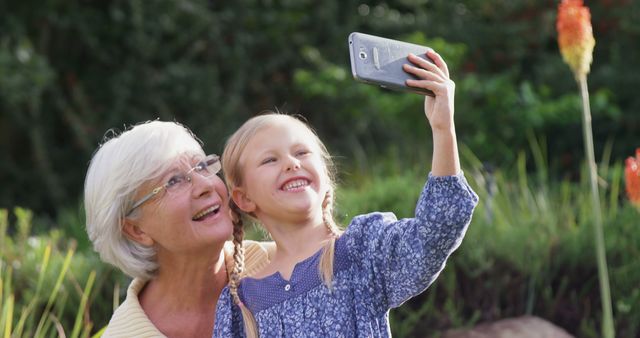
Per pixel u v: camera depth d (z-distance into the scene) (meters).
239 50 9.97
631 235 4.73
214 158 2.67
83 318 4.29
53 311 4.30
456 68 8.96
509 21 9.88
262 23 10.09
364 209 5.12
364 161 8.62
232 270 2.67
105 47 9.84
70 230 7.29
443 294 4.44
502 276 4.53
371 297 2.37
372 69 2.24
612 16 9.56
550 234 4.88
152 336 2.68
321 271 2.39
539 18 9.76
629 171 3.23
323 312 2.37
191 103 9.73
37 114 9.52
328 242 2.44
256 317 2.46
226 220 2.66
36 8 9.57
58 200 9.55
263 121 2.56
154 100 9.65
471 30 9.84
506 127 8.66
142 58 9.70
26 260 4.57
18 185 9.73
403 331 4.29
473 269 4.50
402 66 2.27
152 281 2.82
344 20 10.46
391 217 2.46
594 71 9.71
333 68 9.28
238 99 9.87
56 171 9.85
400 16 10.73
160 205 2.60
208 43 9.99
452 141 2.23
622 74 9.39
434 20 10.15
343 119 9.80
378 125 9.66
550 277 4.62
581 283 4.61
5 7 9.49
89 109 9.62
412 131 8.82
